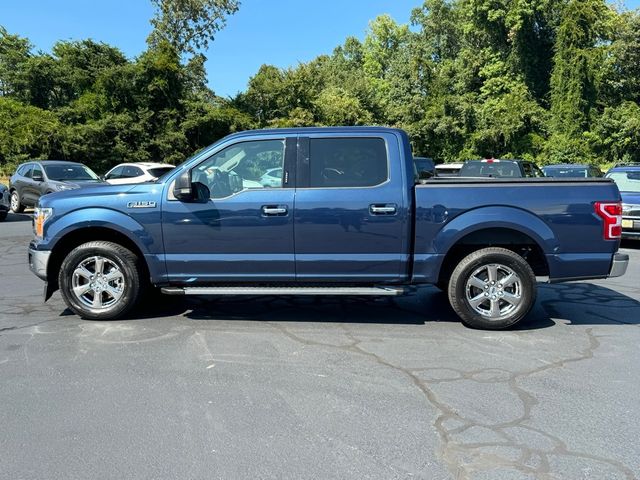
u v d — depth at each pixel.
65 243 5.82
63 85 36.00
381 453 3.14
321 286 5.57
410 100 39.03
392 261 5.43
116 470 2.96
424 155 38.28
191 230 5.44
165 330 5.47
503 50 43.41
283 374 4.35
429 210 5.35
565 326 5.74
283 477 2.90
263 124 33.91
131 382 4.16
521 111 36.44
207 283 5.60
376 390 4.04
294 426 3.47
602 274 5.44
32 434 3.35
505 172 14.44
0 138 27.64
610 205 5.36
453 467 3.00
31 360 4.61
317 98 37.44
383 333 5.45
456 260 5.70
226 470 2.96
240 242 5.43
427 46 53.44
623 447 3.23
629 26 40.97
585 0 37.66
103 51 30.89
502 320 5.50
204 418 3.57
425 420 3.56
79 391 3.99
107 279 5.70
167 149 28.11
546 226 5.35
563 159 34.94
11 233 13.15
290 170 5.44
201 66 36.91
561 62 36.66
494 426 3.48
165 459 3.07
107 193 5.57
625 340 5.27
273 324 5.73
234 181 5.54
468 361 4.67
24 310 6.20
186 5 36.94
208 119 29.61
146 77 29.05
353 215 5.35
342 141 5.46
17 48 43.62
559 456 3.12
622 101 39.06
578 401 3.87
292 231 5.38
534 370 4.47
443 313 6.21
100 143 26.83
